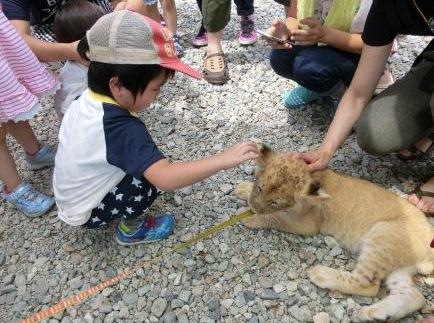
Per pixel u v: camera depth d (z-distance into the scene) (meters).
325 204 0.96
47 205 1.11
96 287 0.91
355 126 1.19
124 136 0.77
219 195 1.12
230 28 1.81
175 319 0.88
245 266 0.96
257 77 1.53
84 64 1.12
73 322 0.89
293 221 0.97
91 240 1.04
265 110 1.39
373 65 0.96
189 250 1.00
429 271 0.87
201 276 0.95
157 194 0.98
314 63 1.17
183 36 1.80
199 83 1.53
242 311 0.88
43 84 1.06
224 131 1.33
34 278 0.98
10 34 0.96
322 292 0.89
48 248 1.04
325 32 1.13
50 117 1.44
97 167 0.83
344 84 1.21
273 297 0.89
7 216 1.13
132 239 1.00
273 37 1.21
